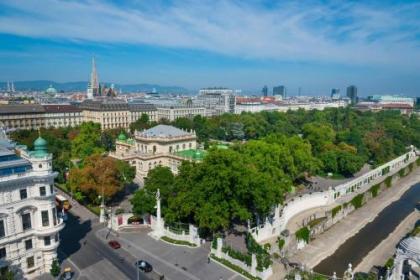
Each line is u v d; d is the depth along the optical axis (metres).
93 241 84.44
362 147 186.25
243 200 88.81
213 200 82.81
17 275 67.25
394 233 103.31
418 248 65.56
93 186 104.44
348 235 101.75
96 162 113.56
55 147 160.88
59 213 95.38
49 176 69.00
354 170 153.75
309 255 88.44
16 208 66.00
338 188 125.62
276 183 99.31
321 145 173.88
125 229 91.81
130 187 129.75
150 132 152.88
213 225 79.19
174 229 86.75
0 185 62.91
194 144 158.25
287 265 77.12
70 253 78.25
